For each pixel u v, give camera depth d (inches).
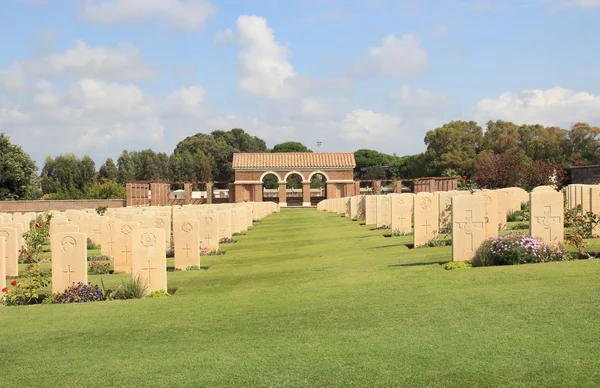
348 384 243.8
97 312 424.5
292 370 264.7
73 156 3385.8
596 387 223.5
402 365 260.5
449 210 751.7
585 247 546.0
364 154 5634.8
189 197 2640.3
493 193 613.0
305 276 543.8
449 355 268.5
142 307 434.6
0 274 480.4
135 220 792.9
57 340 347.3
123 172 3683.6
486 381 236.5
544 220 531.8
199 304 436.1
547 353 260.5
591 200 706.2
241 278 573.0
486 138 3004.4
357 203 1421.0
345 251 746.8
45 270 700.0
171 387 253.6
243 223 1302.9
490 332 297.3
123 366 286.7
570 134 2615.7
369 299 404.5
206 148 4616.1
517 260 499.5
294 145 5959.6
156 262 493.7
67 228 668.1
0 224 815.7
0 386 265.9
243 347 306.7
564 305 334.0
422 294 402.0
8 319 413.1
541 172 1631.4
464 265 501.7
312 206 3053.6
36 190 2559.1
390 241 809.5
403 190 3088.1
